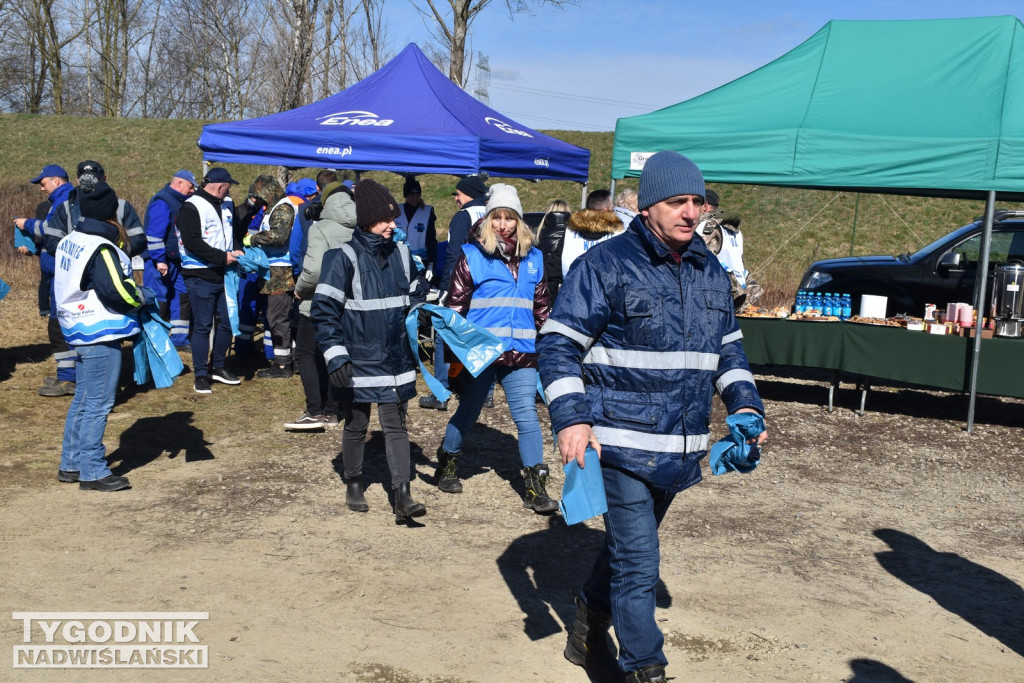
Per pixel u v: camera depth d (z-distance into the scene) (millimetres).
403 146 7629
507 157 7938
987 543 4965
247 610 3697
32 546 4293
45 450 5895
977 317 7320
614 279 2814
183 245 7469
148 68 48438
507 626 3664
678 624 3758
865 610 4023
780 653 3529
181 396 7551
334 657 3312
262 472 5598
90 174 5160
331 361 4379
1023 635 3838
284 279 8203
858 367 7672
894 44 8305
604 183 21391
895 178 7262
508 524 4875
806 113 7770
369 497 5203
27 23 35750
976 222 9836
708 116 8008
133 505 4926
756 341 8008
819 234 18141
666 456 2811
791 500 5551
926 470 6328
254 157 7828
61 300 4965
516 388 5105
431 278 9125
